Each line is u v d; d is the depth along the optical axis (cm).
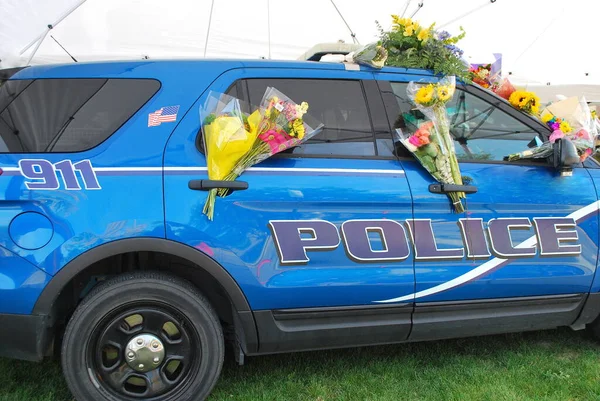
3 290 214
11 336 219
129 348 232
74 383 226
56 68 247
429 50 286
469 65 304
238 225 235
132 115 239
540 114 304
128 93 244
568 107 296
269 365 300
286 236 241
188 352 241
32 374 278
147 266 248
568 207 282
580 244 284
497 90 320
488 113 289
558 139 273
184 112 243
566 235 281
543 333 354
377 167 258
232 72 257
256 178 240
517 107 295
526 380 281
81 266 218
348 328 255
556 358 312
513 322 281
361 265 249
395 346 328
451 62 282
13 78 243
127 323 234
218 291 261
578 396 266
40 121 233
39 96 238
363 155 260
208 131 234
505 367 299
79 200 222
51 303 218
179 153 236
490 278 268
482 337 346
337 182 249
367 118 268
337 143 259
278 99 234
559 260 279
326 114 262
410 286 256
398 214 254
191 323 237
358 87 272
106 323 230
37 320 218
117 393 234
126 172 228
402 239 254
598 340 334
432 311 265
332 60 299
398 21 291
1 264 215
